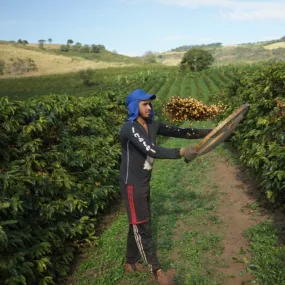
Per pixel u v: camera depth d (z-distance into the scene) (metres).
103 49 198.88
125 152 3.88
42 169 5.32
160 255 4.72
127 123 3.77
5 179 4.29
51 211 4.74
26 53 129.12
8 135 5.16
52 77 82.44
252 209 5.91
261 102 6.90
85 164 6.45
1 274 3.81
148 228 3.95
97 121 8.20
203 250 4.71
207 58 85.81
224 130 3.53
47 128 5.96
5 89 69.50
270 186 5.43
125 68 93.19
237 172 8.12
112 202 7.24
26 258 4.18
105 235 5.62
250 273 4.07
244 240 4.88
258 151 6.03
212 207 6.14
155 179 8.32
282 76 6.43
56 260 4.65
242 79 11.23
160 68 93.19
